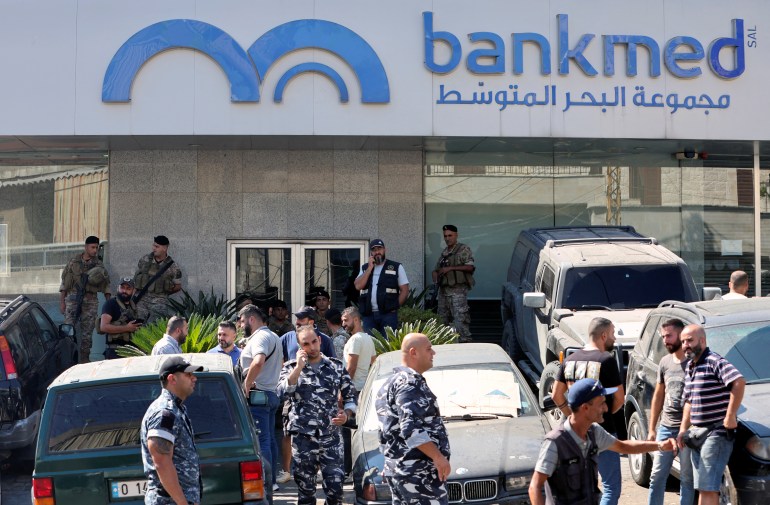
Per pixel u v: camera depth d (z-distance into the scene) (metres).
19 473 10.78
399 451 6.47
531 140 14.76
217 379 7.16
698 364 7.30
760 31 14.47
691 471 7.54
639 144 15.37
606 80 14.25
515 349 14.55
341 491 8.19
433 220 16.66
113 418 6.94
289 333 10.40
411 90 14.11
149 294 14.88
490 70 14.10
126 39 14.00
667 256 12.53
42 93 13.93
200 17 14.03
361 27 14.10
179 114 14.02
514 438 8.22
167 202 15.95
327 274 16.12
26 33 13.92
